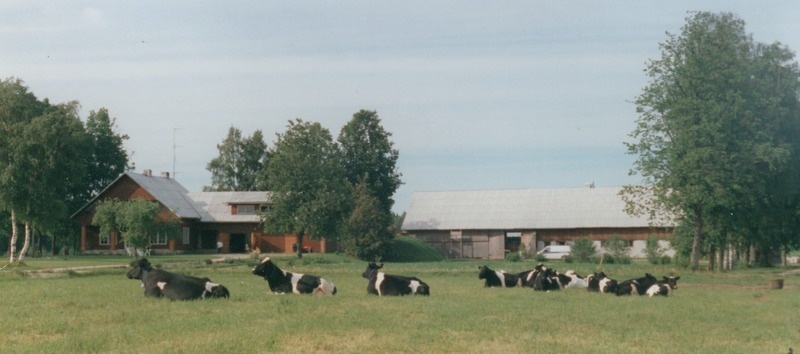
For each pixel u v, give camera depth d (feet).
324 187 278.26
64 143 238.27
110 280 142.82
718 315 81.20
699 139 187.11
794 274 190.29
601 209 341.00
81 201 360.07
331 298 94.68
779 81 213.66
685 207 195.52
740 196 192.54
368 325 68.54
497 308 83.66
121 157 379.76
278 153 282.36
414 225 362.12
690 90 192.24
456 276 169.27
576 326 69.82
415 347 58.08
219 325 67.82
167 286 91.50
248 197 357.61
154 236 266.77
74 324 68.80
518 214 351.67
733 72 188.44
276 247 349.20
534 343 60.08
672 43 195.62
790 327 72.28
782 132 211.20
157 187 344.69
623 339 63.21
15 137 232.12
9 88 237.86
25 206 230.27
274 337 61.52
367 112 415.44
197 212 351.67
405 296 99.71
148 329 65.21
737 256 261.44
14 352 54.95
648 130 196.65
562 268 205.98
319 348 57.72
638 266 219.41
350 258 276.82
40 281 140.87
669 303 94.43
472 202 366.22
